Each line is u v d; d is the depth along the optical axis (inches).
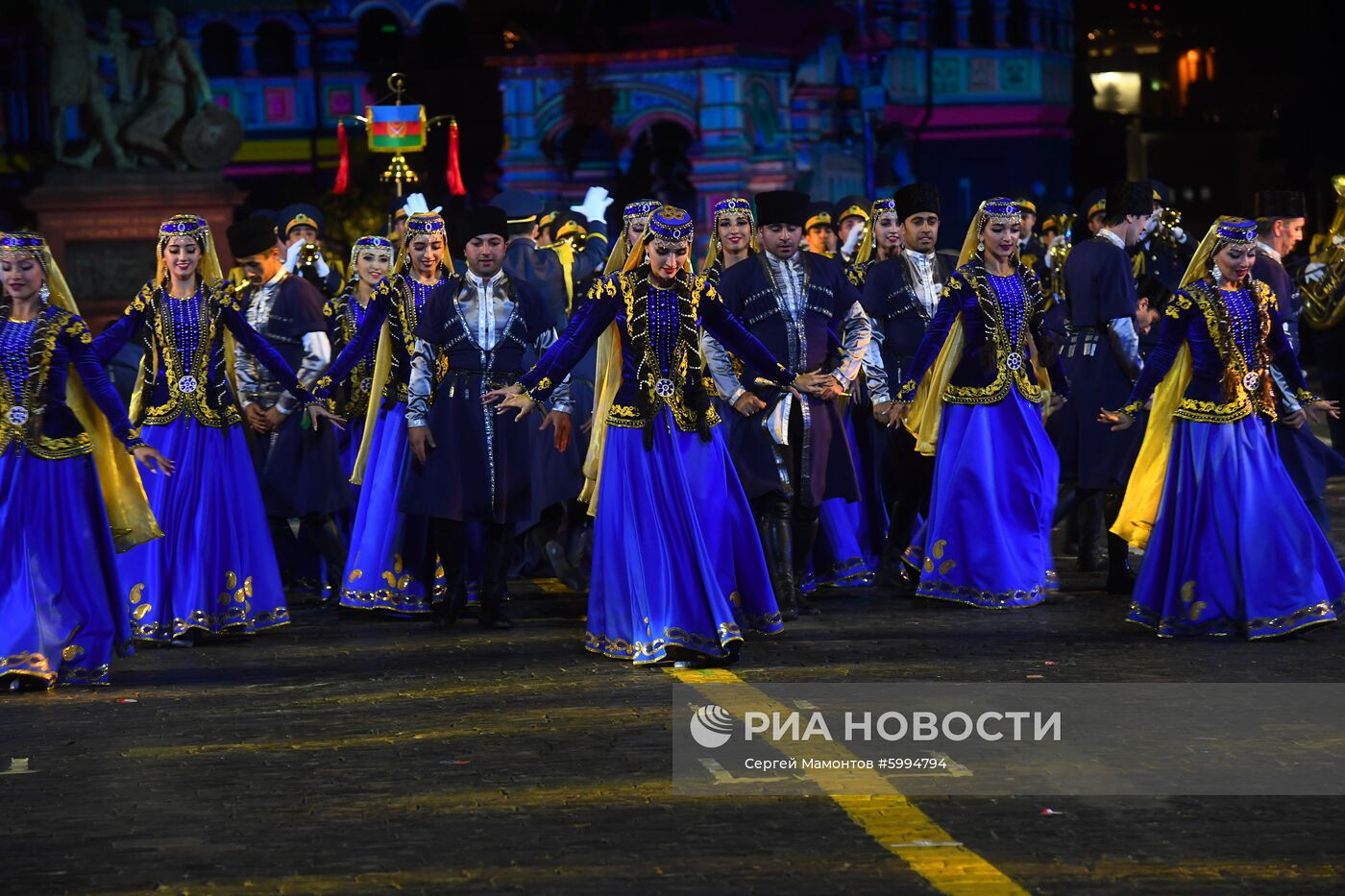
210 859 282.5
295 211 624.4
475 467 468.1
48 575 414.6
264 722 373.7
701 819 298.4
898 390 536.1
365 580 496.4
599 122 1460.4
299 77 1827.0
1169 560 453.7
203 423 470.3
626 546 422.0
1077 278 524.7
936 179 1900.8
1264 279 522.3
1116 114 2215.8
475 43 1830.7
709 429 432.8
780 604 481.4
